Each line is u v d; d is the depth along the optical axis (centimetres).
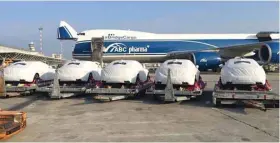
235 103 1099
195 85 1238
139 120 898
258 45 2955
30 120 914
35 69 1450
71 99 1364
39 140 691
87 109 1099
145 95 1470
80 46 3212
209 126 814
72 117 955
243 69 1140
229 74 1157
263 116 949
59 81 1404
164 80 1234
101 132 759
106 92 1293
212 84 1953
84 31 3275
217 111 1039
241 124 836
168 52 3212
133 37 3212
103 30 3275
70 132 762
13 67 1412
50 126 833
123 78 1292
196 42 3262
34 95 1489
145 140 681
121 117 945
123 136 718
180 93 1211
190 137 704
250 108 1095
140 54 3191
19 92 1414
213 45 3272
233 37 3328
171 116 955
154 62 3434
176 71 1224
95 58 3153
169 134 732
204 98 1352
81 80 1388
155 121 884
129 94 1291
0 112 821
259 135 718
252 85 1144
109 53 3184
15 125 744
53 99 1359
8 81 1415
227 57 3375
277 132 745
